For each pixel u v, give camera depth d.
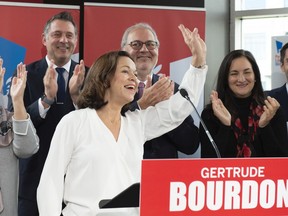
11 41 3.56
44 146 3.25
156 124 2.19
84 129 1.87
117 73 1.94
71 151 1.85
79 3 4.19
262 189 1.22
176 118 2.25
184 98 2.29
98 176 1.78
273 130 2.96
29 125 2.59
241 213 1.21
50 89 3.17
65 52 3.47
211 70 4.47
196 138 3.11
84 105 1.98
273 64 4.00
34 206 3.21
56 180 1.80
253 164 1.21
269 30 4.64
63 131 1.85
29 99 3.41
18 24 3.57
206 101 4.37
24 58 3.55
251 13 4.59
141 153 1.93
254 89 2.98
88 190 1.78
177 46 3.71
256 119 2.91
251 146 2.86
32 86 3.42
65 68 3.47
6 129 2.63
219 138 2.85
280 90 3.81
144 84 3.41
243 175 1.21
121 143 1.88
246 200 1.21
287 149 2.93
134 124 2.02
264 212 1.22
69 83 3.37
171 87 2.60
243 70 2.93
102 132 1.86
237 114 2.93
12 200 2.61
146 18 3.69
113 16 3.66
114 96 1.94
